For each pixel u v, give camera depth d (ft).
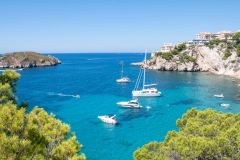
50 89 287.48
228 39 458.91
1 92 34.30
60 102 219.41
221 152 53.11
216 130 60.39
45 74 465.47
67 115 177.27
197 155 53.11
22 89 285.64
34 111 37.63
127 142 128.16
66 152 32.86
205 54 463.83
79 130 146.00
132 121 164.86
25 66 625.00
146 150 63.41
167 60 491.31
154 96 247.91
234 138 55.83
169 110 193.26
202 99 230.68
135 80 371.56
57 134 35.22
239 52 397.80
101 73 481.87
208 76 397.39
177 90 279.90
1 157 24.50
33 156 28.35
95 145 124.06
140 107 200.54
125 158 109.91
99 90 284.41
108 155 112.88
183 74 427.33
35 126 28.84
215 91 268.62
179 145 57.62
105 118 161.38
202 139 55.36
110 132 143.02
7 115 27.81
